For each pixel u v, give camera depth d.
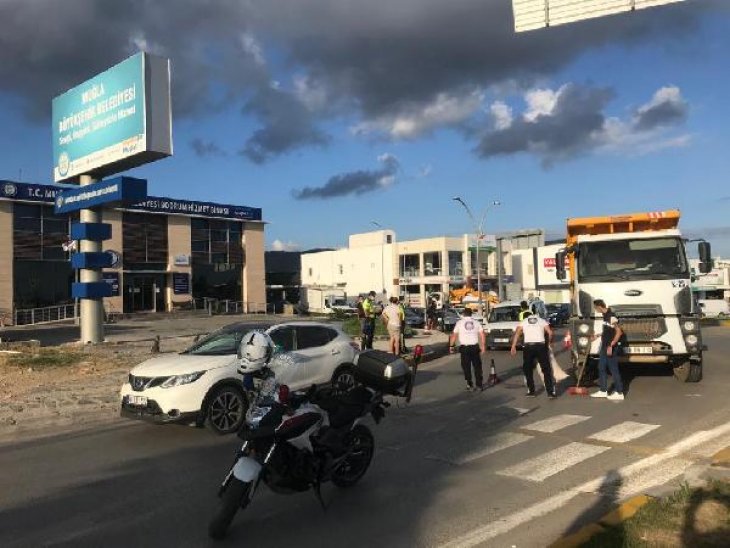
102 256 22.38
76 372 15.34
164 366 9.05
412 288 71.38
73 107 22.94
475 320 12.91
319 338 11.15
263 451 5.36
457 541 4.97
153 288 49.12
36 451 8.29
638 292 12.34
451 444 8.11
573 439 8.24
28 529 5.41
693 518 4.83
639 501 5.42
